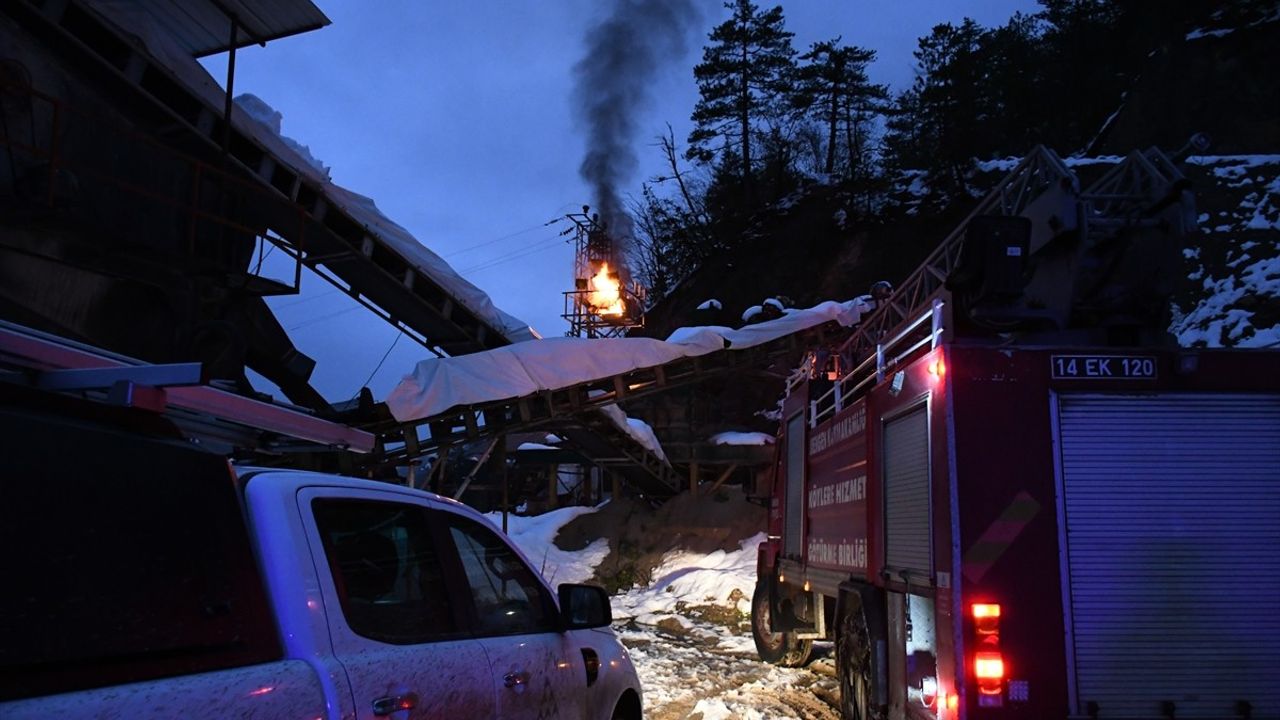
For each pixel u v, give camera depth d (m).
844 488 7.33
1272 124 26.06
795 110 54.84
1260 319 18.25
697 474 20.41
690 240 52.59
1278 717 4.47
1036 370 4.82
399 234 16.84
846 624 6.87
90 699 1.72
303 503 2.63
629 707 4.78
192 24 13.96
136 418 2.18
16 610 1.63
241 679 2.09
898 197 41.22
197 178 11.56
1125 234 5.88
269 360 15.10
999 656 4.49
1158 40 34.78
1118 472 4.71
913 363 5.42
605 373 15.96
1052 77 42.06
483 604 3.48
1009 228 5.52
